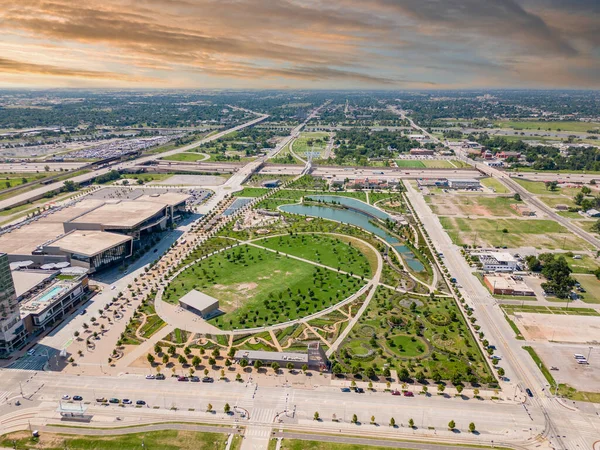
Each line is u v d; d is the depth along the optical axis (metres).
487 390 197.62
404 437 171.25
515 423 178.50
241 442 167.62
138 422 177.38
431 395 195.25
